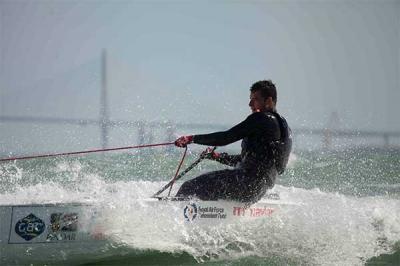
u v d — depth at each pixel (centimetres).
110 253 1708
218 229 1809
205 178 1858
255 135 1839
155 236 1747
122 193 2017
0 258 1605
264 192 1864
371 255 1794
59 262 1659
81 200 1733
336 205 2108
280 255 1795
